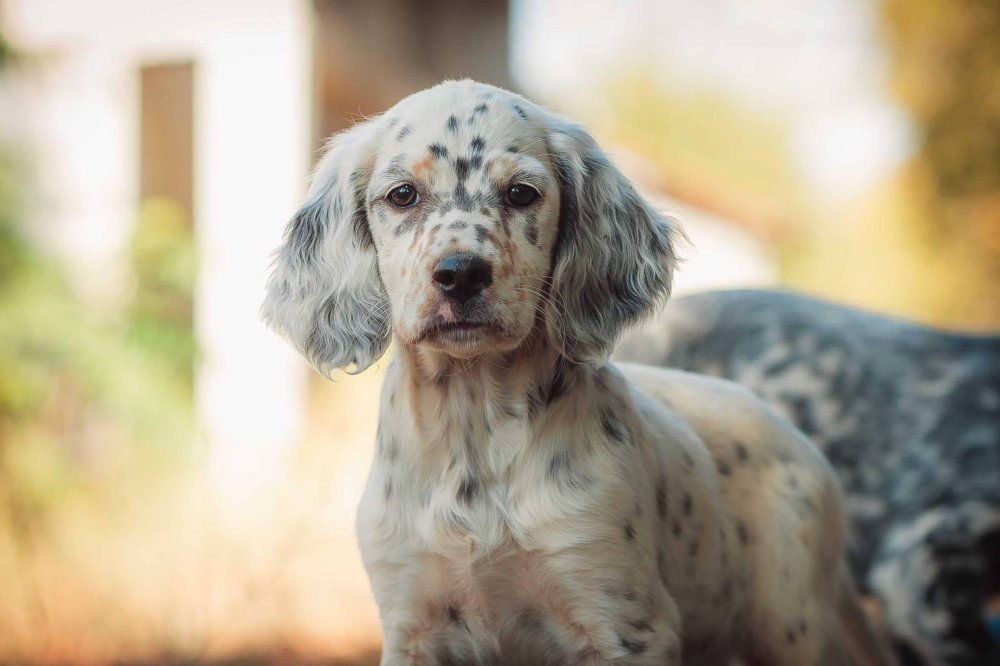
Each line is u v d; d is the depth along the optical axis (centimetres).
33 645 533
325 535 646
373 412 720
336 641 570
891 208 2123
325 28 864
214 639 557
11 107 754
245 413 820
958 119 1942
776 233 1317
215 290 828
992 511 459
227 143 844
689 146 3419
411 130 301
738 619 338
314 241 328
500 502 298
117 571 588
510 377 299
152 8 871
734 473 344
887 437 480
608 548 294
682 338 491
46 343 620
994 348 492
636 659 297
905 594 459
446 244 278
